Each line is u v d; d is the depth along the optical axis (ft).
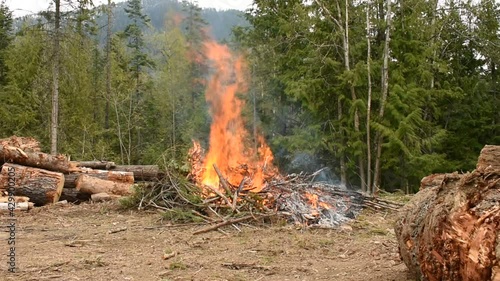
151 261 22.62
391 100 71.41
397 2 75.61
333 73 76.69
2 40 110.52
